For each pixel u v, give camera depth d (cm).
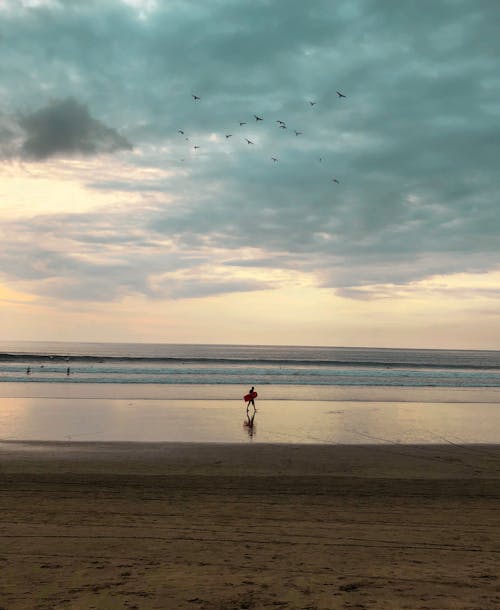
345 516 874
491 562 628
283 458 1515
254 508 927
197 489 1092
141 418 2316
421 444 1808
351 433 2034
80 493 1038
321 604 470
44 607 458
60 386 3581
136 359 6894
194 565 598
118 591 503
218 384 4034
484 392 3834
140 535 737
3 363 5919
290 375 5091
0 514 856
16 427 2036
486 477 1302
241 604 469
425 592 508
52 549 660
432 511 923
